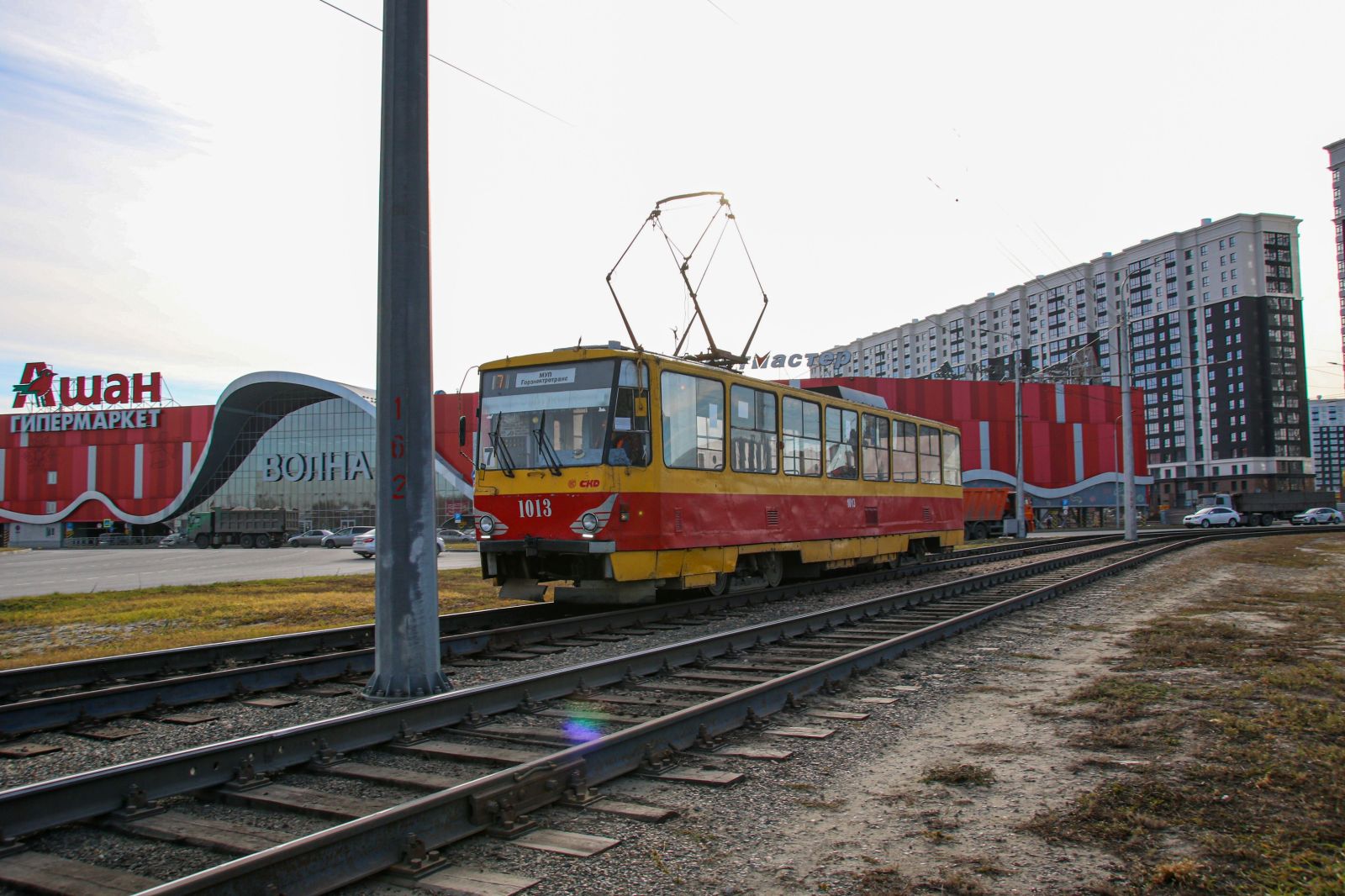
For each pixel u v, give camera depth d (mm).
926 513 21734
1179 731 6227
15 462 76500
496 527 12750
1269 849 4070
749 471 14680
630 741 5473
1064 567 22344
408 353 7879
